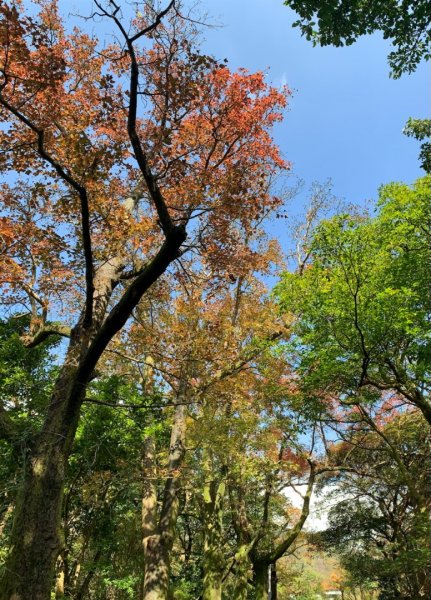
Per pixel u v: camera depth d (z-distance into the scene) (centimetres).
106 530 1487
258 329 1326
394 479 1947
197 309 1178
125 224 818
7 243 828
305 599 3156
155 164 744
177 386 1339
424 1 782
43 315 990
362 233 1213
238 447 1367
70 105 888
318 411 1501
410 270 1227
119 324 666
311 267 1405
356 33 823
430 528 1333
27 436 713
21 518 638
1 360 1227
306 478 1980
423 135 1217
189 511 1922
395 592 1956
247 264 951
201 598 1455
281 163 1111
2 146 786
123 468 1197
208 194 814
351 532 2319
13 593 587
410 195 1246
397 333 1212
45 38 662
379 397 1407
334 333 1260
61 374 789
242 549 1562
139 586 1662
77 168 674
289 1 784
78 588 1581
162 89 716
